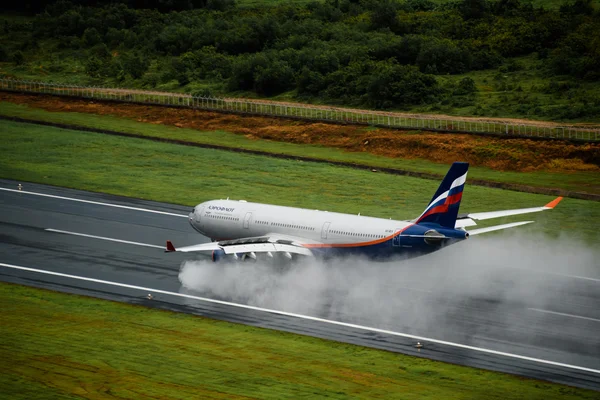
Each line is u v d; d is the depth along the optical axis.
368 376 182.88
